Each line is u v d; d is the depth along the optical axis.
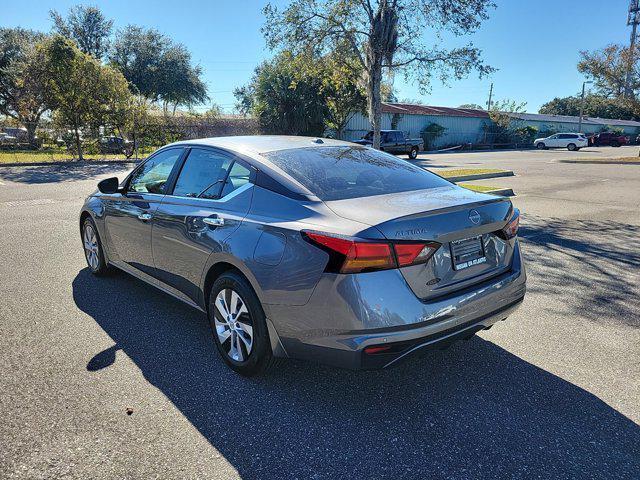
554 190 12.71
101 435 2.55
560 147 43.75
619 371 3.25
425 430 2.64
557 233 7.39
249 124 31.92
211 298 3.32
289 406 2.86
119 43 40.12
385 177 3.38
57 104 21.27
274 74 30.45
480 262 2.96
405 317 2.52
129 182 4.48
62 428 2.61
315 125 31.42
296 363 3.36
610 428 2.65
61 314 4.16
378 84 12.23
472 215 2.83
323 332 2.62
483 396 2.97
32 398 2.88
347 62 12.66
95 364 3.31
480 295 2.86
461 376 3.21
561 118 62.22
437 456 2.44
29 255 5.98
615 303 4.46
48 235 7.06
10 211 9.03
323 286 2.57
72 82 20.69
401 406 2.87
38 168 18.53
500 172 16.56
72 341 3.66
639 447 2.50
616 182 14.56
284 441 2.54
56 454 2.40
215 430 2.62
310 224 2.71
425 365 3.35
